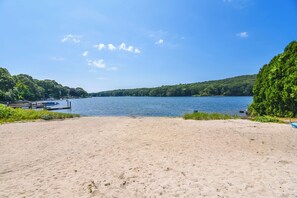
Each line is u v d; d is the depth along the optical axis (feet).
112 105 202.59
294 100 64.23
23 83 359.05
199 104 192.54
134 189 16.74
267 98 75.36
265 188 16.22
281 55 75.87
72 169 21.70
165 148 28.76
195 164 22.17
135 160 23.86
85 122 58.44
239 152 26.50
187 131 41.14
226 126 47.24
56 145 32.14
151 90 578.66
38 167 22.70
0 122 59.57
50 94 449.06
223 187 16.60
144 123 53.26
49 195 16.07
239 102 218.59
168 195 15.60
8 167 22.90
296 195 15.06
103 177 19.27
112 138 35.91
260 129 42.88
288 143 30.91
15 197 15.88
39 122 60.23
